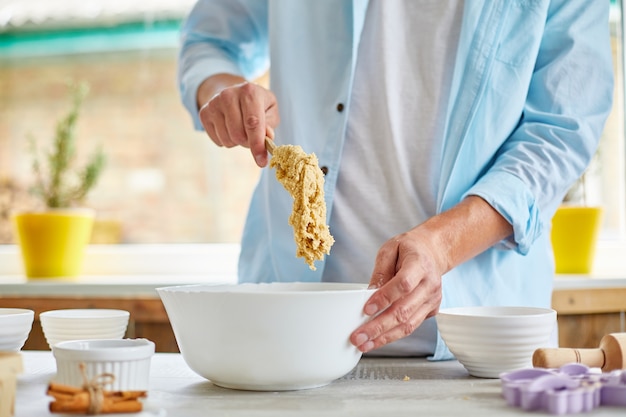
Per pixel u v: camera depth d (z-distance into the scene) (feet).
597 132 3.70
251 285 3.34
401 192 3.84
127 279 6.36
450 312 3.27
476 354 3.05
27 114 6.85
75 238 6.39
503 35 3.73
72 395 2.37
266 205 4.13
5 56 6.84
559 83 3.74
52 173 6.56
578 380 2.48
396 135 3.82
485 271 3.76
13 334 3.03
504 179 3.49
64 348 2.61
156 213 6.74
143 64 6.67
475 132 3.71
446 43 3.82
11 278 6.61
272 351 2.72
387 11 3.85
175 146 6.68
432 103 3.82
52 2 6.78
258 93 3.57
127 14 6.67
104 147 6.77
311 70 4.00
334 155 3.90
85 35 6.73
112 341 2.84
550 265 3.99
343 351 2.85
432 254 3.15
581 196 6.18
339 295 2.72
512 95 3.70
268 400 2.65
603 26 3.84
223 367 2.78
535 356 2.89
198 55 4.54
